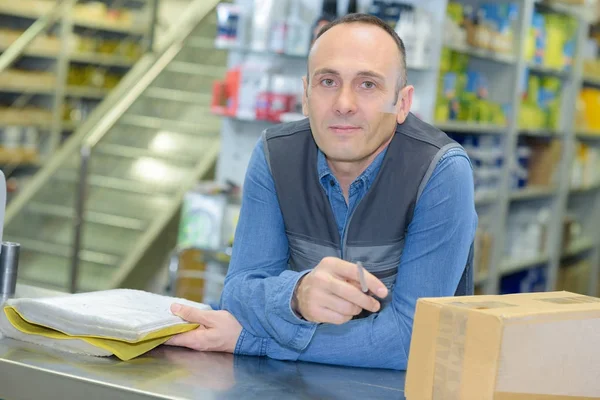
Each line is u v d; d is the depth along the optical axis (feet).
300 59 15.71
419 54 14.70
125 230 21.74
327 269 5.42
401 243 6.25
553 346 4.63
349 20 5.83
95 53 27.22
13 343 5.78
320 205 6.28
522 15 18.99
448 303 4.76
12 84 24.63
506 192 19.30
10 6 24.71
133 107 24.29
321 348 5.97
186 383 5.16
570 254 24.43
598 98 24.89
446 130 17.22
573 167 23.20
